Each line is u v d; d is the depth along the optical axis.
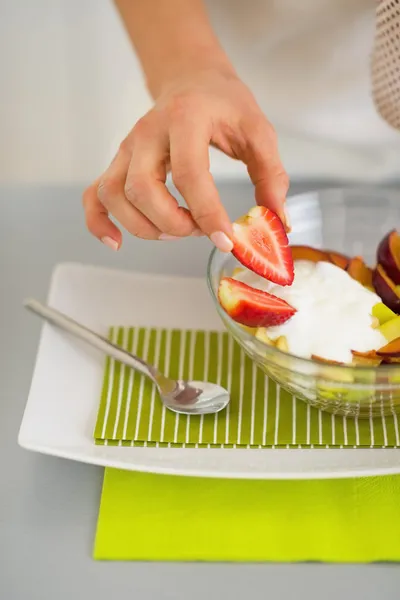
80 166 1.06
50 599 0.62
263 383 0.72
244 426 0.69
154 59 0.76
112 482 0.67
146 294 0.79
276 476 0.66
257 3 0.84
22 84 1.13
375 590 0.63
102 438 0.69
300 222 0.76
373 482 0.67
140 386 0.72
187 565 0.64
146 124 0.68
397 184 0.88
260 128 0.70
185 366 0.74
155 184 0.66
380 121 0.89
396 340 0.68
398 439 0.68
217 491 0.67
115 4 0.80
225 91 0.71
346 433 0.69
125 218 0.68
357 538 0.65
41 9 1.11
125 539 0.65
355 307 0.69
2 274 0.81
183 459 0.68
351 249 0.77
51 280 0.79
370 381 0.64
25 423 0.69
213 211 0.65
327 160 0.92
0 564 0.64
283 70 0.88
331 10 0.83
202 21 0.77
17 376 0.74
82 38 1.10
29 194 0.89
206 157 0.66
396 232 0.74
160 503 0.66
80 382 0.72
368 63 0.85
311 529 0.65
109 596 0.63
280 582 0.63
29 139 1.09
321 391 0.66
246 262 0.68
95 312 0.77
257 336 0.68
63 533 0.66
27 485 0.68
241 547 0.64
